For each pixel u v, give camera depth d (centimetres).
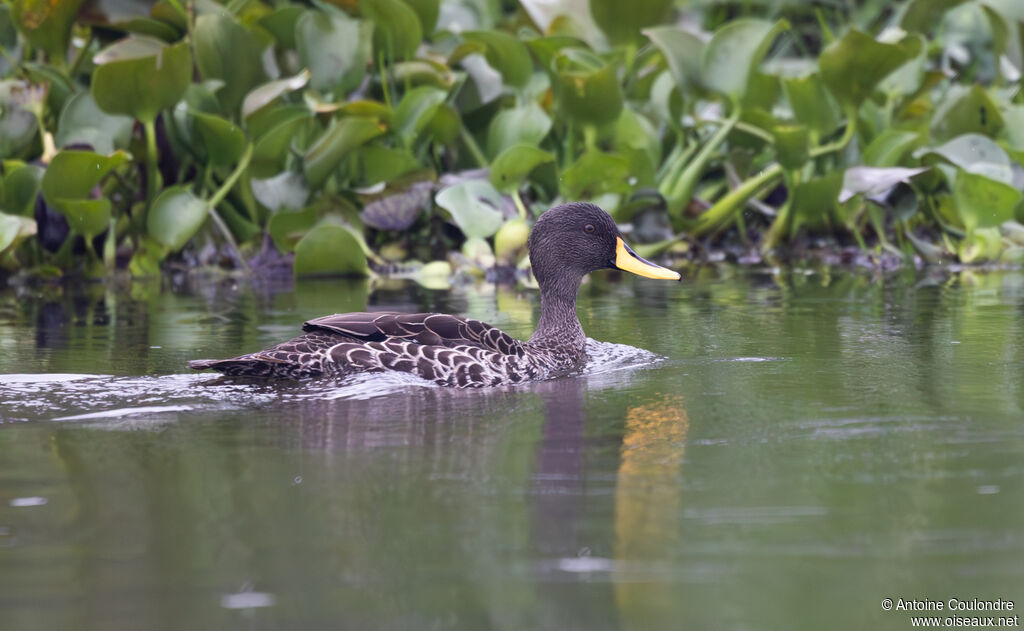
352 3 1958
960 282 1728
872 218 2059
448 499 700
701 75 1942
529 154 1870
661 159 2127
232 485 728
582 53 1992
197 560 610
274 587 579
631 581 584
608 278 1842
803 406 923
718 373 1058
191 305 1547
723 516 668
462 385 1012
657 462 773
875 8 2539
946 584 577
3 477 745
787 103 2222
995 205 1889
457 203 1905
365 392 977
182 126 1873
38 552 621
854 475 739
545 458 784
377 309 1491
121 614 549
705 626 536
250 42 1892
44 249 1877
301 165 1925
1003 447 795
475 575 592
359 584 581
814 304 1503
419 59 1986
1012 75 2256
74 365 1104
